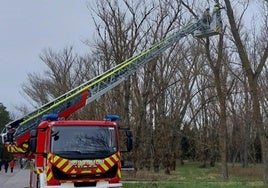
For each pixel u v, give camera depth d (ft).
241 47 69.72
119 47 103.81
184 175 117.29
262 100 114.21
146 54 64.64
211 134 174.09
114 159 45.88
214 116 164.25
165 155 127.44
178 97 143.13
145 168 124.36
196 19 69.10
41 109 58.13
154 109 128.06
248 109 141.79
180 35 67.82
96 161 45.09
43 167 47.29
